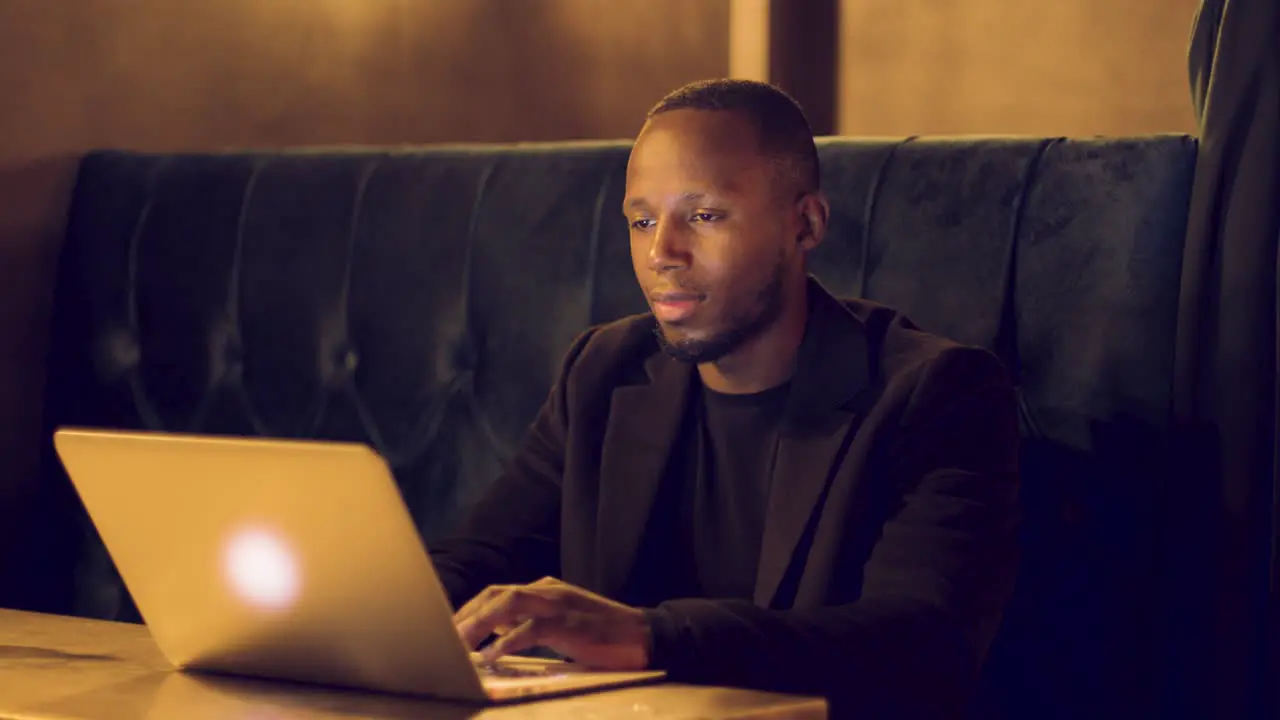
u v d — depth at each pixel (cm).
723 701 114
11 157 273
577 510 177
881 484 162
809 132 171
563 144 240
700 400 175
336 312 250
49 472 274
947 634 146
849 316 171
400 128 327
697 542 171
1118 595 187
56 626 155
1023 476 193
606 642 128
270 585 118
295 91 309
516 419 232
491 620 127
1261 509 178
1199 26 192
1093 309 190
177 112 294
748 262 163
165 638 130
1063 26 372
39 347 280
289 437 254
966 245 199
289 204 257
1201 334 182
